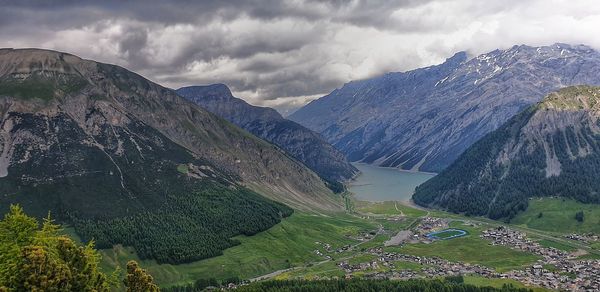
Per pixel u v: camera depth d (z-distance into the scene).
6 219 87.19
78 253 87.00
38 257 77.81
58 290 79.75
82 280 84.69
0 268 79.50
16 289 76.75
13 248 82.38
